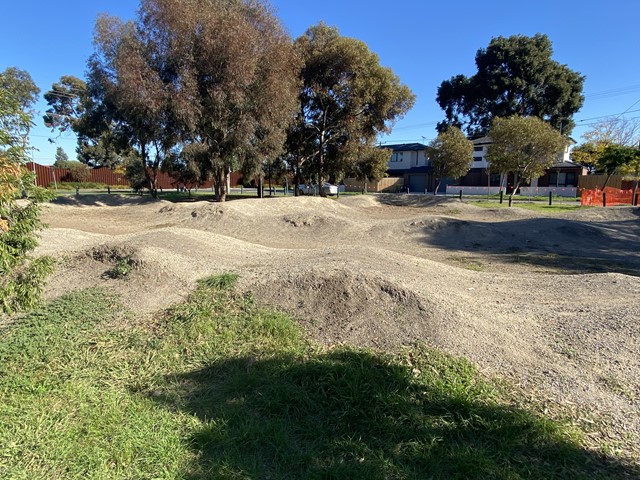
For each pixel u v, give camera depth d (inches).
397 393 125.4
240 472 95.6
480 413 117.2
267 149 815.7
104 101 865.5
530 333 170.4
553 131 828.0
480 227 506.3
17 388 129.5
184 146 814.5
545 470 98.3
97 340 164.4
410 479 94.5
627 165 1006.4
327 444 106.5
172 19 679.7
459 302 190.1
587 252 419.8
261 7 768.3
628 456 104.3
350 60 952.9
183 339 162.7
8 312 136.1
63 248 292.5
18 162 124.1
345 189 1956.2
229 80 688.4
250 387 131.3
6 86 142.6
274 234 508.1
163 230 321.4
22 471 94.3
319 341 160.9
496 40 1892.2
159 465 97.4
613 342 159.8
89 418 114.2
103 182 1820.9
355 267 207.0
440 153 1211.9
